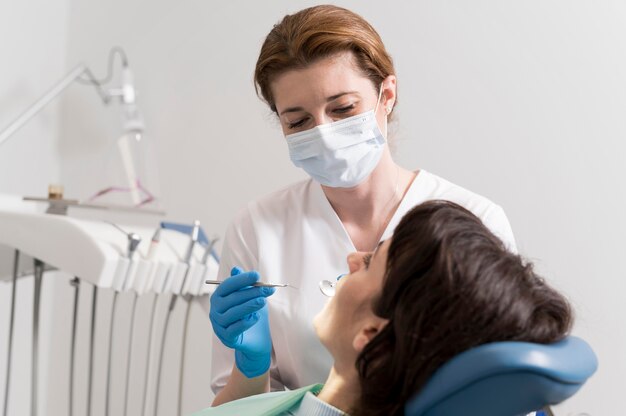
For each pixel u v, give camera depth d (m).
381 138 1.58
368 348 1.04
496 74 2.61
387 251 1.11
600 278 2.46
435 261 1.01
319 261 1.66
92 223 1.99
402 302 1.01
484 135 2.61
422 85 2.69
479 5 2.63
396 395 1.01
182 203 3.04
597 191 2.48
